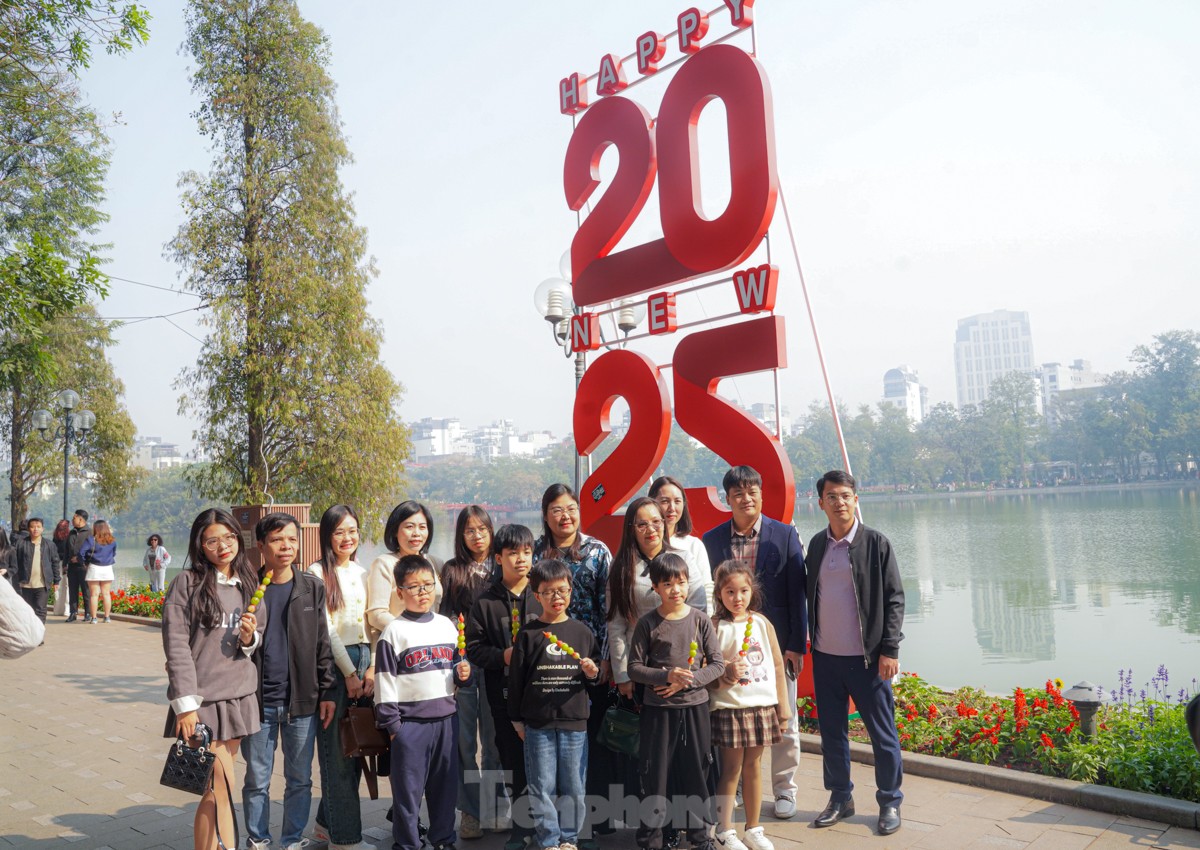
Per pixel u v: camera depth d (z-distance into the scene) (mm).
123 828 4688
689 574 4508
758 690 4176
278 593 4086
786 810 4609
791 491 6359
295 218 17516
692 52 7199
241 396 17234
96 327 24750
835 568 4531
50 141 15797
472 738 4562
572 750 4059
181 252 17250
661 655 4039
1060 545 29812
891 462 98938
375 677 4055
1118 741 5066
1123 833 4211
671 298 7293
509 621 4332
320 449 17578
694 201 6953
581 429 8133
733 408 6699
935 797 4812
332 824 4188
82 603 14203
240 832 4625
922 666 10914
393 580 4523
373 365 18297
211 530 3834
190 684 3660
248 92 17469
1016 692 5352
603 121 7957
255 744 4020
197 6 17812
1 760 6043
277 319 17250
